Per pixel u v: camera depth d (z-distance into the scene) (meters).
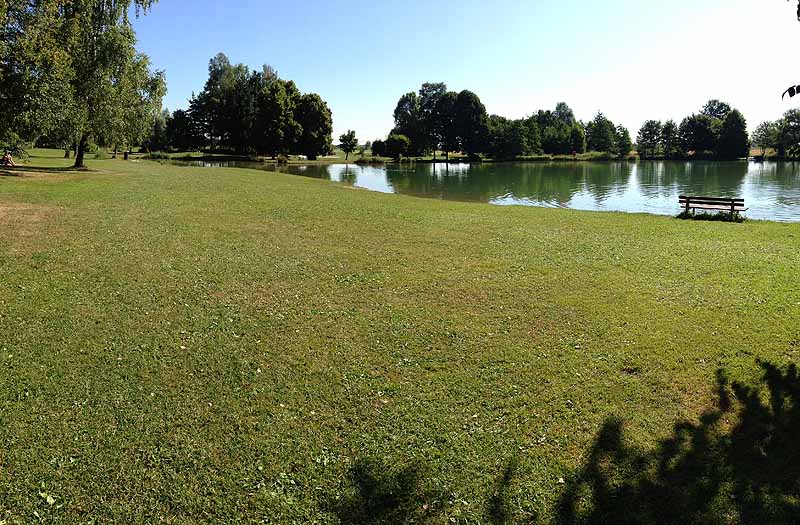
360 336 7.95
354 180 50.16
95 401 6.06
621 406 6.07
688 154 113.88
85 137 34.47
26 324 7.93
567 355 7.32
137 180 28.80
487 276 11.03
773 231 17.06
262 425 5.73
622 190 41.72
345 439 5.53
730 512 4.45
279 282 10.43
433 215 19.73
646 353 7.32
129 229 14.54
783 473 4.90
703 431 5.58
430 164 93.00
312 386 6.53
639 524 4.36
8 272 10.20
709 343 7.59
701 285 10.30
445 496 4.73
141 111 34.75
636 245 14.30
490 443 5.46
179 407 6.01
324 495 4.75
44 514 4.45
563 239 15.10
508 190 41.50
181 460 5.15
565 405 6.12
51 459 5.10
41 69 24.22
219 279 10.44
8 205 17.06
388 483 4.89
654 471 4.98
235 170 45.62
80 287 9.59
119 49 31.08
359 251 13.20
